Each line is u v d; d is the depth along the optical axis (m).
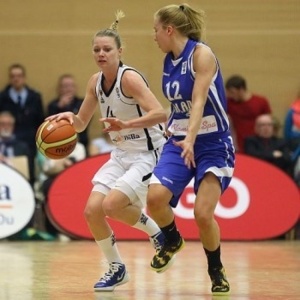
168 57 10.34
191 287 11.17
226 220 19.38
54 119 11.05
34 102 21.84
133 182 10.79
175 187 10.16
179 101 10.21
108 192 10.96
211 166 10.12
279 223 19.50
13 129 21.45
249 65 24.31
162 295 10.37
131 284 11.47
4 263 14.16
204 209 10.04
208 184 10.10
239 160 19.59
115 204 10.67
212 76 9.98
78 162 19.27
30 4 23.92
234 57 24.30
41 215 19.56
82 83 24.00
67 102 21.92
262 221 19.45
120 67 10.80
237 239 19.34
